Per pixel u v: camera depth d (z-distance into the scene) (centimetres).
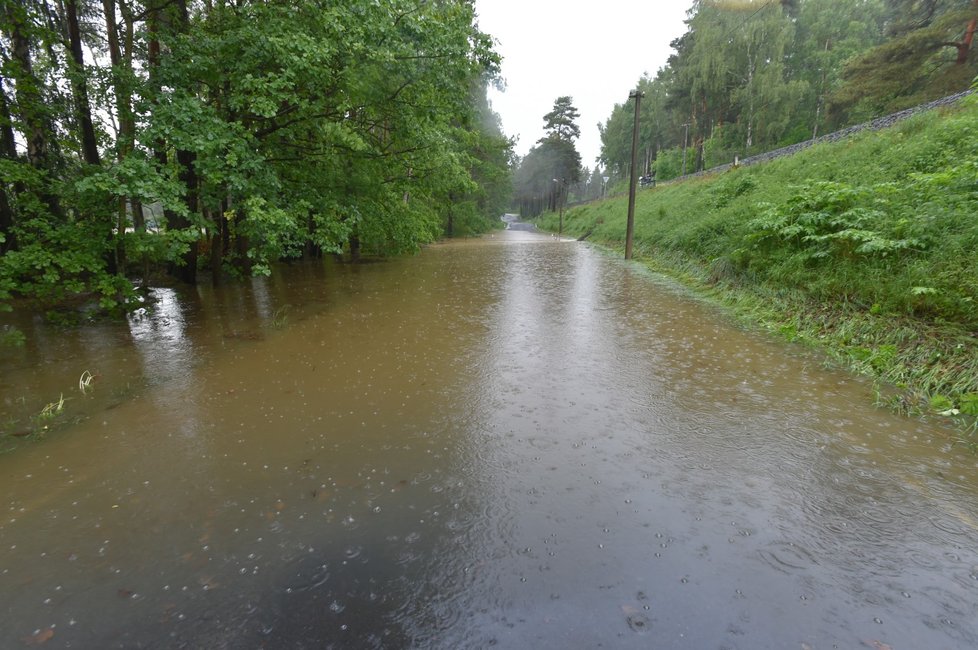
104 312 727
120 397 408
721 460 293
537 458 298
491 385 428
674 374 450
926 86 2422
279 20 719
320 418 362
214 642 172
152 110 629
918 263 505
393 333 616
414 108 982
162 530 236
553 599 188
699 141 4419
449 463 294
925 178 614
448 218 3453
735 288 787
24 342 575
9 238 742
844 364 464
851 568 202
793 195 798
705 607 182
